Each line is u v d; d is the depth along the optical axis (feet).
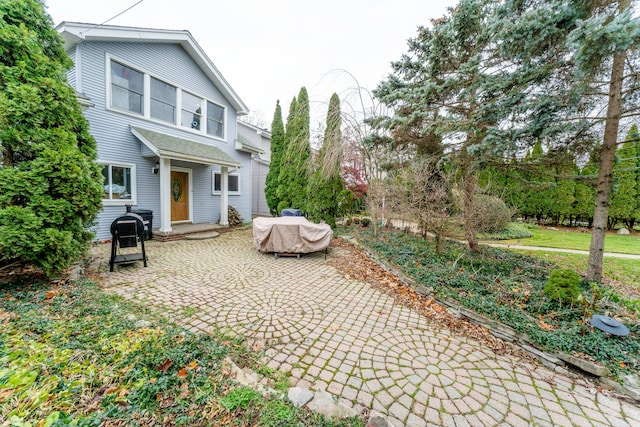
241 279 15.26
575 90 11.50
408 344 9.30
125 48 24.73
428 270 15.37
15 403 4.99
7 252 10.87
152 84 27.55
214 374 6.77
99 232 23.25
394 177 24.04
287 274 16.58
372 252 20.68
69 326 8.44
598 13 11.44
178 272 15.99
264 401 5.95
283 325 10.25
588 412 6.52
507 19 12.27
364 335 9.77
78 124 13.84
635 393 7.00
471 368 8.11
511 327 9.70
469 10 14.49
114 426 4.89
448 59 17.44
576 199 41.55
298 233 20.29
